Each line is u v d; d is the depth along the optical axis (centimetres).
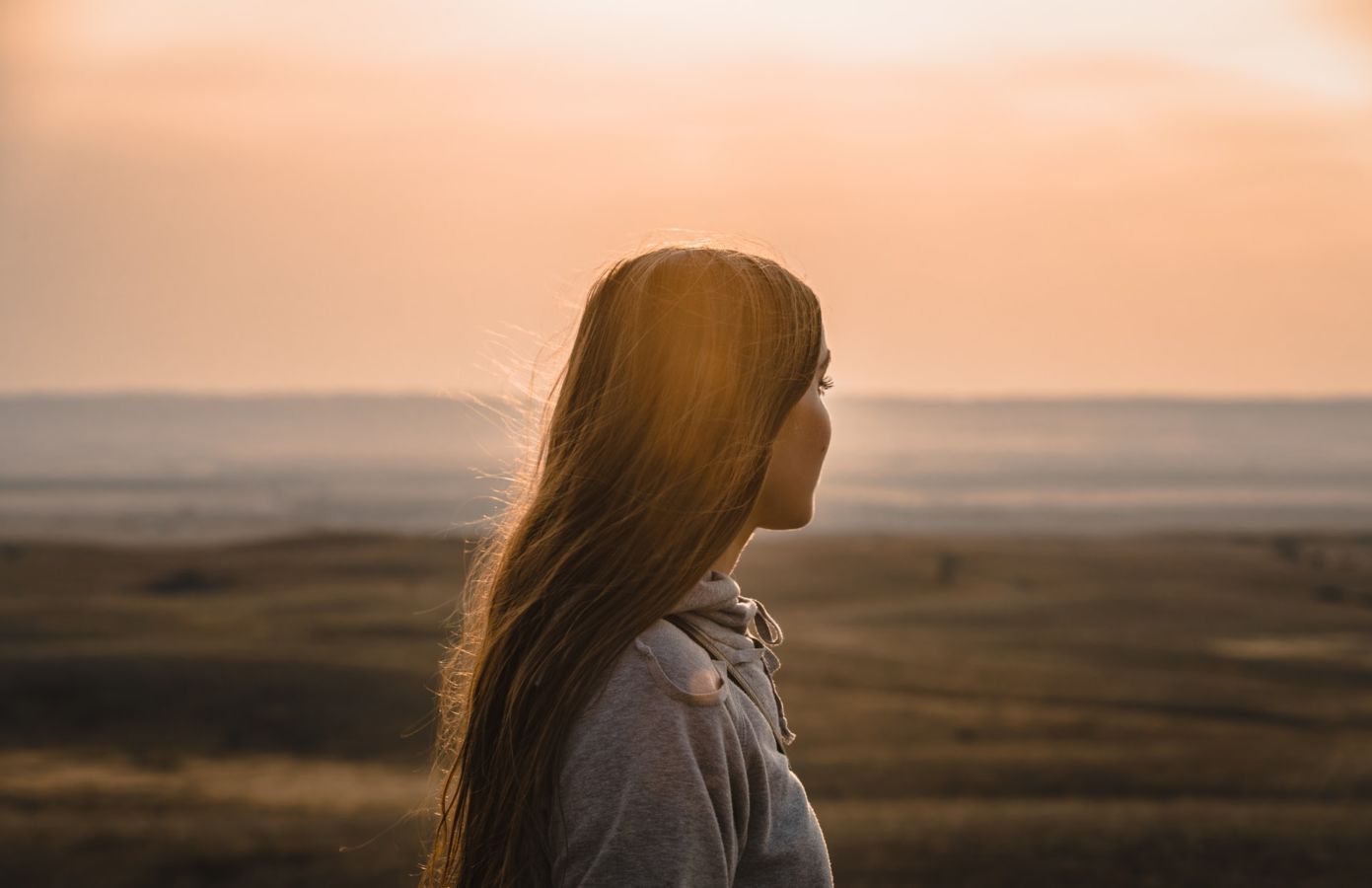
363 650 3903
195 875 1448
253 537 11694
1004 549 9619
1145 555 9225
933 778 2181
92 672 3372
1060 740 2644
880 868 1429
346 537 9231
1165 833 1616
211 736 2753
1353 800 1950
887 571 8006
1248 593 7000
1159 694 3484
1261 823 1689
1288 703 3359
